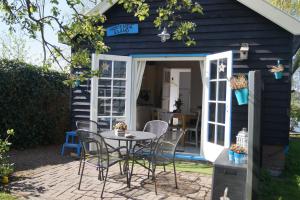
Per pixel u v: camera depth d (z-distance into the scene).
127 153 5.05
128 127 7.65
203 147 7.08
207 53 6.95
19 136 7.86
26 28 3.99
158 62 11.56
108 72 7.46
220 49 6.84
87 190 4.76
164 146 5.83
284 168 6.47
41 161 6.58
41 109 8.47
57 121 9.03
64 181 5.17
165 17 5.01
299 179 5.79
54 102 8.91
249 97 4.08
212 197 4.12
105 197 4.49
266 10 6.29
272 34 6.45
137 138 4.92
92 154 5.11
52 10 3.89
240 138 5.01
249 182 3.95
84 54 4.23
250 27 6.60
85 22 4.07
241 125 6.59
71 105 7.97
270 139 6.44
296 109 14.54
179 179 5.45
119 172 5.73
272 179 5.73
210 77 6.95
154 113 9.92
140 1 4.36
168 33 7.15
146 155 5.21
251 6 6.38
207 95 6.97
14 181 5.13
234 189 4.04
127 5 4.33
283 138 6.38
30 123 8.16
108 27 7.79
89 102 7.80
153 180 5.05
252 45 6.58
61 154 7.34
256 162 4.19
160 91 11.66
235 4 6.72
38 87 8.26
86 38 4.92
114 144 7.17
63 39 4.20
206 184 5.21
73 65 4.25
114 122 7.55
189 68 11.63
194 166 6.49
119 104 7.62
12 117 7.65
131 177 5.30
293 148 9.55
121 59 7.52
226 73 6.52
